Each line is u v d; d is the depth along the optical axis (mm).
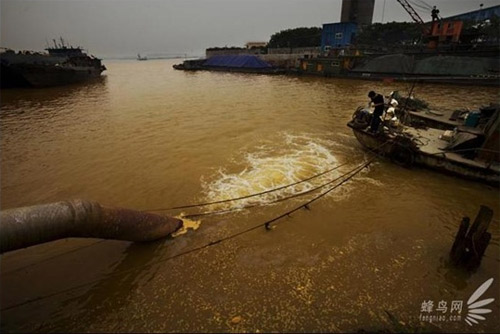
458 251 5488
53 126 17094
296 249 6113
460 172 8898
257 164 10602
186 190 8812
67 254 6164
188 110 21562
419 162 9758
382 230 6688
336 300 4883
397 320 4523
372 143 11000
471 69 32938
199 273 5547
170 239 6508
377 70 40469
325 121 17109
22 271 5738
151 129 16047
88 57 54969
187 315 4684
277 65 62469
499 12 42094
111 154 12109
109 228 5277
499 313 4625
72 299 5090
